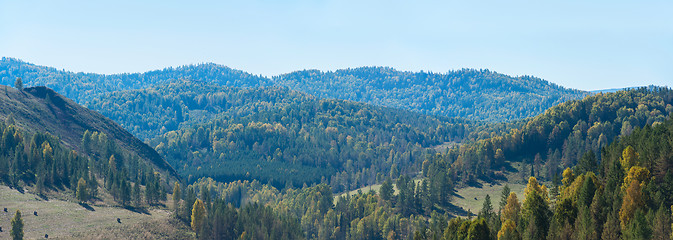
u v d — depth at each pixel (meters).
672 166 107.75
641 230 86.81
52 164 193.62
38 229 145.38
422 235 148.12
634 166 109.81
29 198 168.00
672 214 89.56
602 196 104.00
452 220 126.69
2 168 179.12
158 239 158.25
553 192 134.12
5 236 136.50
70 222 155.38
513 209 125.75
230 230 175.38
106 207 178.12
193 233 171.00
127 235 153.75
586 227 97.56
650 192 99.50
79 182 177.50
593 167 138.12
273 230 175.12
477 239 108.69
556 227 101.94
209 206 184.62
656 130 136.38
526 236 101.06
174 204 184.25
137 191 187.38
